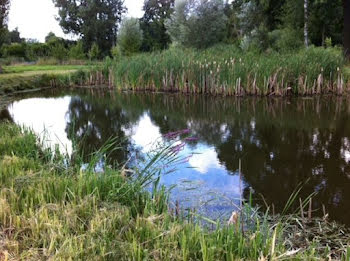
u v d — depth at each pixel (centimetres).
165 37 4103
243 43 2458
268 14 2452
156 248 255
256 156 608
